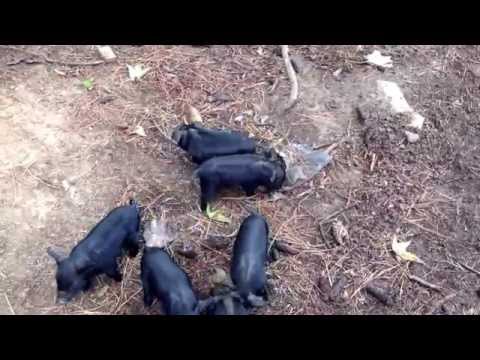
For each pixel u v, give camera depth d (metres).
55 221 2.21
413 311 2.09
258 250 2.02
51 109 2.52
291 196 2.32
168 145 2.44
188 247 2.16
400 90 2.71
